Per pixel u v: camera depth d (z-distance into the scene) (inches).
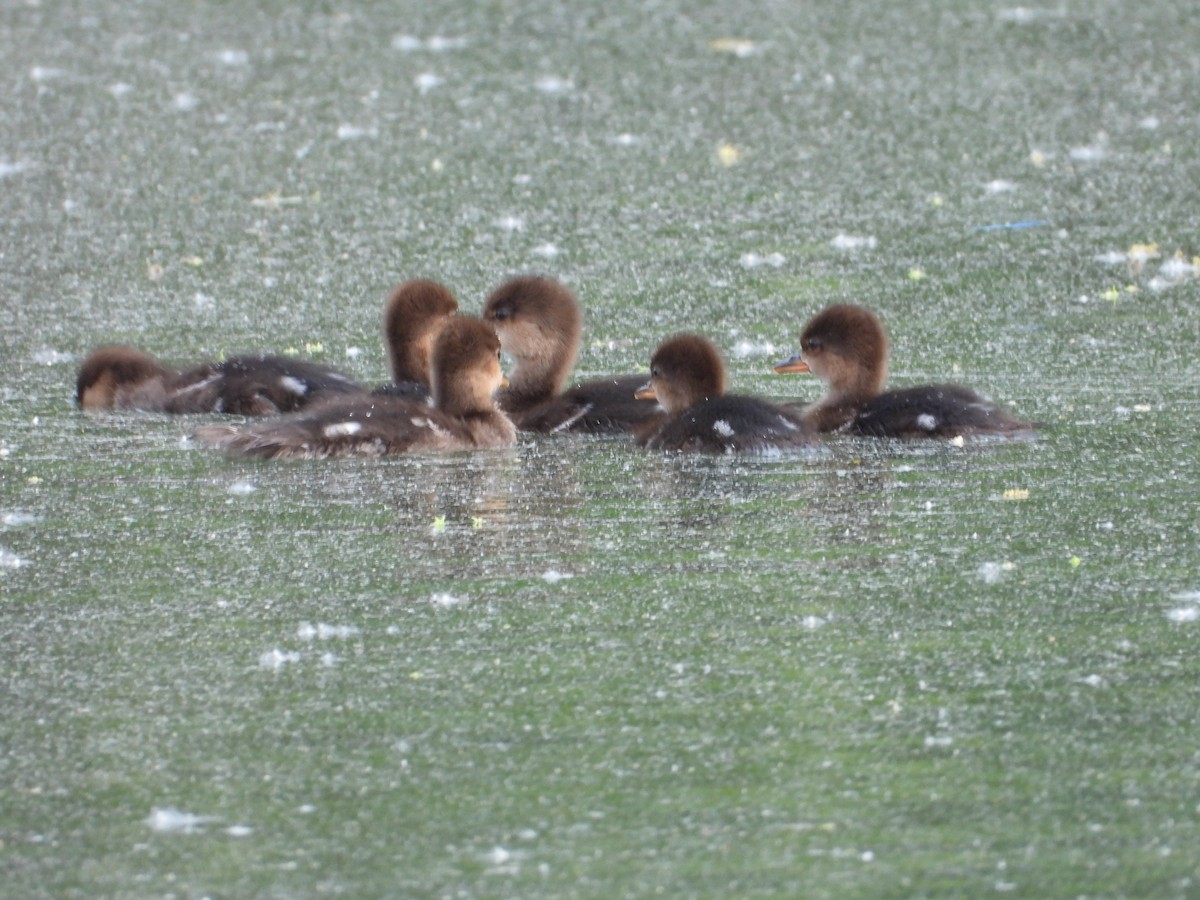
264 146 1016.9
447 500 503.8
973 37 1261.1
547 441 581.6
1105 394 603.5
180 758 343.6
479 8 1400.1
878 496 500.1
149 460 545.3
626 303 741.3
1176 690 366.6
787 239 830.5
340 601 422.3
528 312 634.2
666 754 341.4
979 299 732.0
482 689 371.9
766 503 496.1
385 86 1157.7
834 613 411.2
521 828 315.3
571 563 446.9
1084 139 997.2
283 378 606.2
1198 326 686.5
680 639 396.2
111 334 696.4
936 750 341.4
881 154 979.3
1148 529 465.4
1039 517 477.4
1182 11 1326.3
